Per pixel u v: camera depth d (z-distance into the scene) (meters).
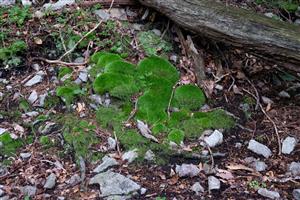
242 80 2.71
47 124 2.44
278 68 2.75
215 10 2.63
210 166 2.32
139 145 2.37
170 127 2.46
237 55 2.79
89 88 2.59
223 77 2.70
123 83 2.59
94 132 2.41
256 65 2.77
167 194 2.21
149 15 2.94
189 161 2.34
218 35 2.63
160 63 2.67
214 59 2.77
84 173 2.25
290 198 2.22
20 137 2.41
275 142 2.46
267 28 2.51
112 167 2.29
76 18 2.87
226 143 2.44
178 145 2.38
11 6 2.94
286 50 2.47
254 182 2.27
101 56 2.70
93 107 2.52
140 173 2.28
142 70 2.65
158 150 2.36
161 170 2.29
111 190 2.19
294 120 2.55
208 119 2.50
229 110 2.58
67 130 2.42
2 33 2.77
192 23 2.69
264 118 2.56
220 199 2.20
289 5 3.26
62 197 2.17
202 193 2.22
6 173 2.26
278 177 2.30
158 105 2.53
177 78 2.65
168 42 2.84
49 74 2.68
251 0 3.26
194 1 2.69
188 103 2.56
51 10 2.88
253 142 2.42
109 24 2.86
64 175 2.26
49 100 2.55
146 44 2.80
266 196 2.22
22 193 2.18
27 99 2.56
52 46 2.78
